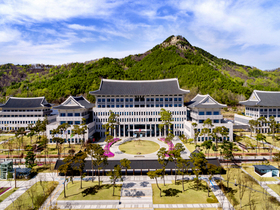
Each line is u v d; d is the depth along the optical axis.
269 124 105.31
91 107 105.44
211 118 94.50
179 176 57.81
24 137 101.62
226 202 43.66
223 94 198.25
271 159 69.12
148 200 44.84
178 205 42.78
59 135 91.50
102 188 50.56
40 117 116.31
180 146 55.81
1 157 73.81
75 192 48.50
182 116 104.12
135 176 57.72
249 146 82.38
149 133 105.69
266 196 45.72
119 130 102.88
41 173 60.62
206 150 79.06
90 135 94.56
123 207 42.53
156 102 107.06
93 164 54.09
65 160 49.59
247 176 56.75
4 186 52.16
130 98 106.75
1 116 118.69
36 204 43.19
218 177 56.34
